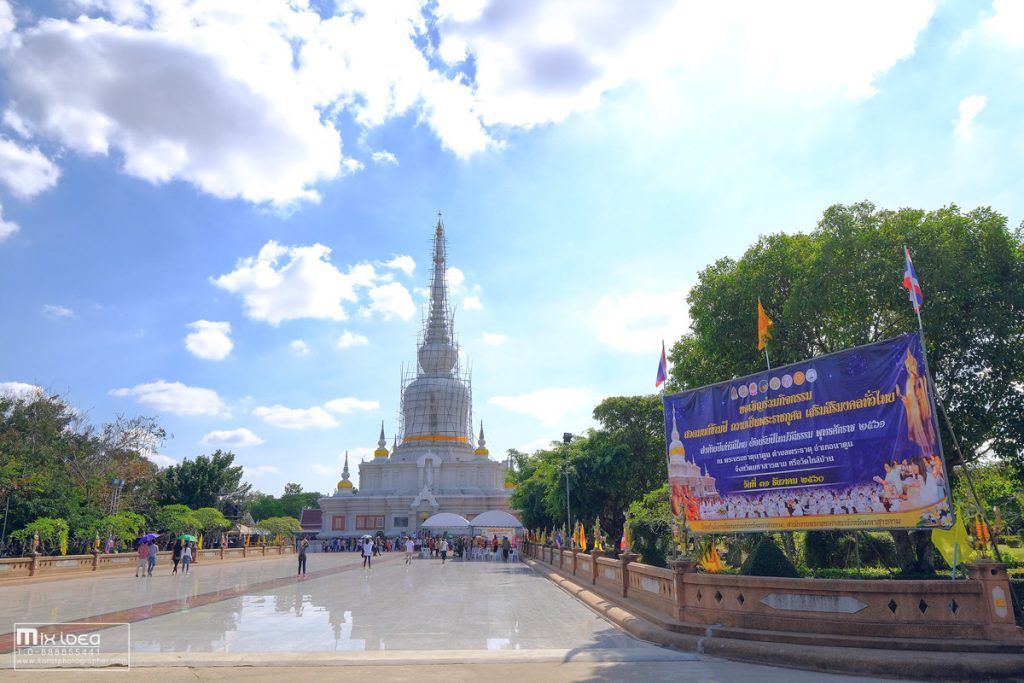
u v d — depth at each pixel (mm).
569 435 60469
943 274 23000
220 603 25688
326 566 55125
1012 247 24219
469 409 114250
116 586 34219
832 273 24844
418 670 13109
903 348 16594
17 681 11922
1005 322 23078
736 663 14102
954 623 13672
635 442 53844
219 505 89000
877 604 14281
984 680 12344
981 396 24281
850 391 17578
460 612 22766
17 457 47500
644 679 12344
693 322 32094
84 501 54906
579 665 13734
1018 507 40750
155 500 70188
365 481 109375
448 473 106750
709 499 21203
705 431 21750
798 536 35969
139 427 65188
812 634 14617
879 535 31000
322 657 14273
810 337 27875
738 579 16172
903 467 16250
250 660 13883
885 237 24562
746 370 29328
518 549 76875
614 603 22672
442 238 123875
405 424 112750
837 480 17562
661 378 24484
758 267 28469
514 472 85750
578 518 52938
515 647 15891
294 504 157375
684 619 17328
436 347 115188
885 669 12734
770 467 19312
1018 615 17531
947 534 15531
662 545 38781
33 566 38625
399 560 66750
